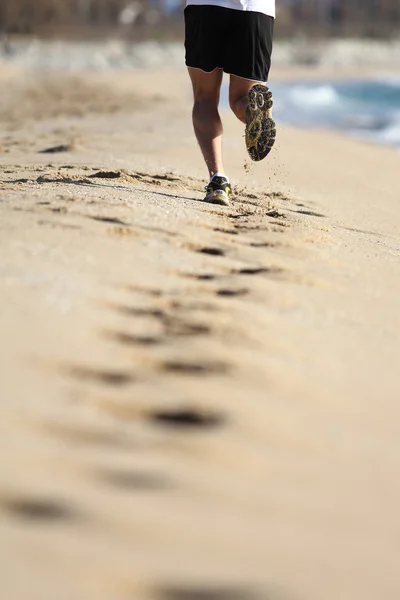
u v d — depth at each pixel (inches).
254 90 519.8
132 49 6417.3
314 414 244.7
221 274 370.3
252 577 164.9
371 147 1220.5
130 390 242.2
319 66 6574.8
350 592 163.9
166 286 339.3
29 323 275.6
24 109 1443.2
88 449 207.6
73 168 658.2
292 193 697.6
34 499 183.3
